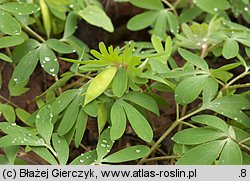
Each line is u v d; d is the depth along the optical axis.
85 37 0.41
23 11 0.33
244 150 0.31
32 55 0.34
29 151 0.33
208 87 0.32
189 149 0.30
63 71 0.39
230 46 0.34
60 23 0.39
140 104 0.31
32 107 0.37
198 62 0.32
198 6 0.38
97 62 0.31
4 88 0.37
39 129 0.30
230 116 0.31
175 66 0.35
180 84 0.31
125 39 0.41
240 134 0.31
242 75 0.33
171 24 0.38
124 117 0.30
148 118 0.34
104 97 0.31
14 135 0.30
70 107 0.31
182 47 0.37
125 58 0.31
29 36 0.39
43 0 0.37
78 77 0.38
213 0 0.39
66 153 0.30
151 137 0.30
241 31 0.36
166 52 0.32
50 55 0.34
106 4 0.42
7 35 0.35
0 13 0.33
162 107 0.35
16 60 0.35
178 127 0.34
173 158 0.32
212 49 0.36
